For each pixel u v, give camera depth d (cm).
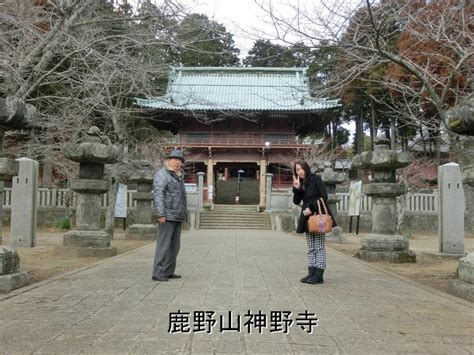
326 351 407
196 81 4453
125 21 1145
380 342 438
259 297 633
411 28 1009
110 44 1227
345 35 926
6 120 684
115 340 431
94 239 1191
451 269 1042
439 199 1309
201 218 3209
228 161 4716
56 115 1630
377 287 742
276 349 410
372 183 1197
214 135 4719
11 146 1967
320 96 1021
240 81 4509
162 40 1091
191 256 1187
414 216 2830
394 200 1190
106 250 1187
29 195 1372
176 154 799
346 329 482
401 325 504
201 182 3428
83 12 1199
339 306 592
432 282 849
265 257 1171
